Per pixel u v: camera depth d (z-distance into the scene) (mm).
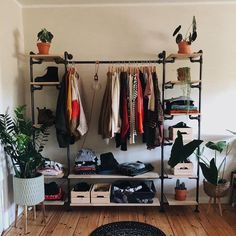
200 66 2967
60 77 3299
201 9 3217
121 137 2912
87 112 3297
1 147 2666
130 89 2879
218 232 2631
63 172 3123
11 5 2959
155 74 2930
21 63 3217
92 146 3344
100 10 3246
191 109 2971
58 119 2879
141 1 3172
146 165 3221
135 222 2812
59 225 2775
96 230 2635
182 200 3107
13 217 2914
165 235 2557
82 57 3281
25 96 3309
